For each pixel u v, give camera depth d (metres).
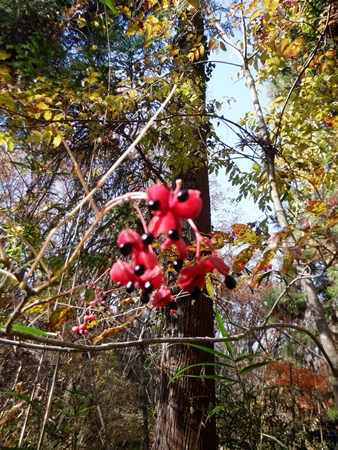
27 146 4.16
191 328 3.80
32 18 4.71
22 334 1.11
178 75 3.74
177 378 3.67
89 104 3.56
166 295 1.15
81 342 3.05
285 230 1.54
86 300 1.48
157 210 0.95
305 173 3.76
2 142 3.05
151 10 4.55
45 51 4.34
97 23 4.10
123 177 4.80
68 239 3.71
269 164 3.04
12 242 2.91
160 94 3.42
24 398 1.67
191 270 1.07
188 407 3.55
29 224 3.14
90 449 3.69
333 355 2.04
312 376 4.67
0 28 4.66
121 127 4.11
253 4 2.71
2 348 3.44
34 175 4.72
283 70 4.46
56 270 1.08
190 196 0.97
